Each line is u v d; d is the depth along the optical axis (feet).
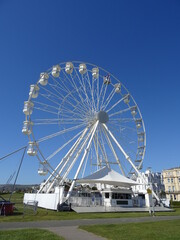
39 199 116.47
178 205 173.68
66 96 111.45
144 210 97.91
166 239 33.50
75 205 98.63
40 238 33.60
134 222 55.16
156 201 116.37
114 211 90.89
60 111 109.40
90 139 111.65
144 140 129.08
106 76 126.72
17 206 117.91
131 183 108.27
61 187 98.07
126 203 108.78
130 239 33.91
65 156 114.01
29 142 102.47
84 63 119.65
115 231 40.75
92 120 117.39
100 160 120.78
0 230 41.37
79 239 34.65
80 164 105.60
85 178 104.58
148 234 37.63
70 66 115.14
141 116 133.08
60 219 63.72
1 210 75.25
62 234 38.70
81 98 116.26
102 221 58.65
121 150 120.26
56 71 110.93
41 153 103.40
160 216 74.28
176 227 45.80
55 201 96.27
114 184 116.67
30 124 103.71
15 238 33.40
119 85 130.41
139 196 119.03
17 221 58.39
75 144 114.83
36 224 52.39
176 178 269.85
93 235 37.76
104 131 119.65
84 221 58.65
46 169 104.17
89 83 120.67
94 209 91.61
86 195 114.42
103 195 110.11
